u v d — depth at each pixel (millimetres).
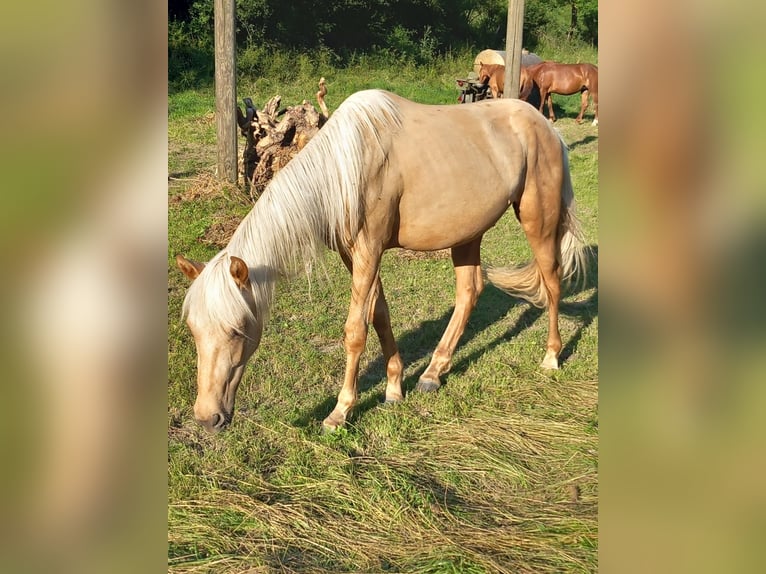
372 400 3820
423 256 6160
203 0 15383
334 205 3145
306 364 4195
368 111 3246
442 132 3467
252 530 2734
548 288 4191
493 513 2883
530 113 3904
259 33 15867
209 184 6703
